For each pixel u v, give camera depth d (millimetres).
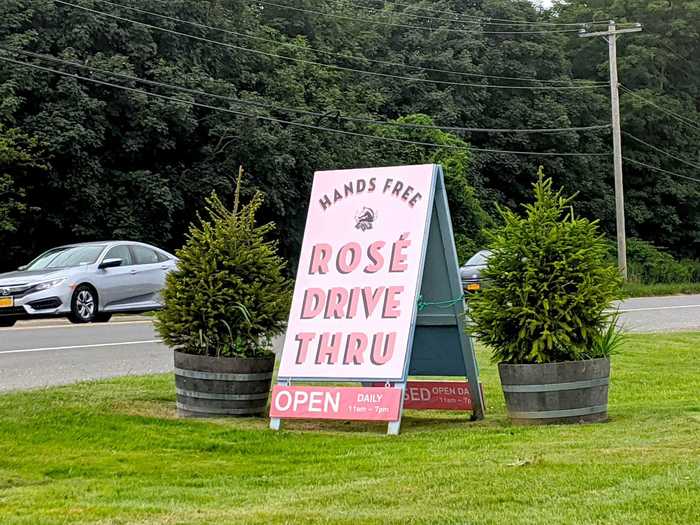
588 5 53062
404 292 7730
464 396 8266
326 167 32844
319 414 7582
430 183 7918
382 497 5211
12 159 24578
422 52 43250
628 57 48969
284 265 8625
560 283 7598
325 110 33875
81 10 27625
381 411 7469
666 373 11289
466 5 46344
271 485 5758
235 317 8141
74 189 27141
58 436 7078
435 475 5719
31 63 26344
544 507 4883
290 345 7883
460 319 7949
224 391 8016
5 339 14203
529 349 7613
